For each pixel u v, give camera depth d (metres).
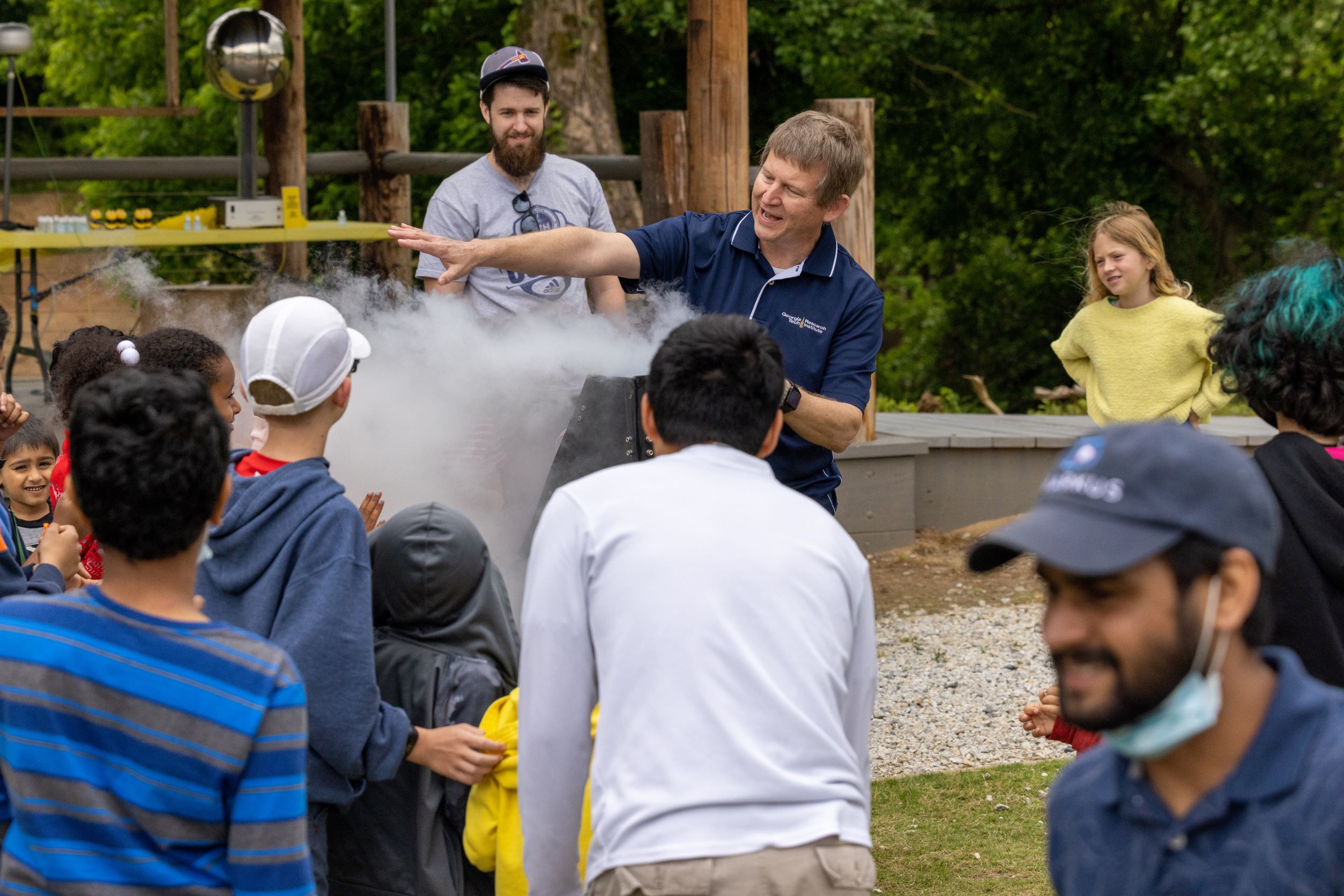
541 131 5.62
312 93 18.66
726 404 2.48
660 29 17.09
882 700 6.32
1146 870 1.59
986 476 9.34
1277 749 1.53
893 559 8.79
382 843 2.85
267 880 2.06
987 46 20.70
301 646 2.55
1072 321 5.87
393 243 9.64
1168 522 1.48
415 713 2.81
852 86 19.36
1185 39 18.75
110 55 20.64
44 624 2.09
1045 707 3.20
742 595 2.28
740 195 7.01
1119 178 20.95
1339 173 19.56
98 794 2.05
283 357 2.74
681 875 2.13
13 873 2.08
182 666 2.06
